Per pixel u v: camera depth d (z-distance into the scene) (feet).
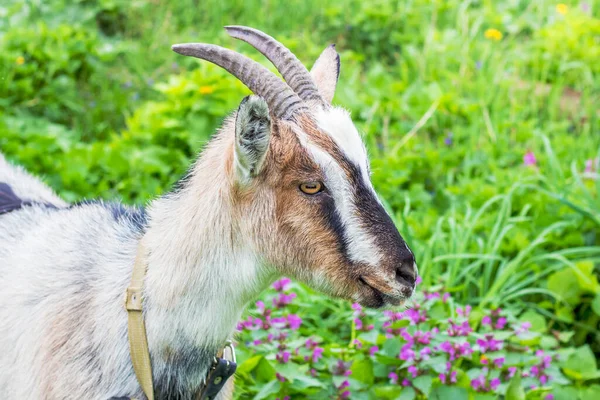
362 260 10.81
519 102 28.27
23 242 12.41
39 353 11.33
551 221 20.17
